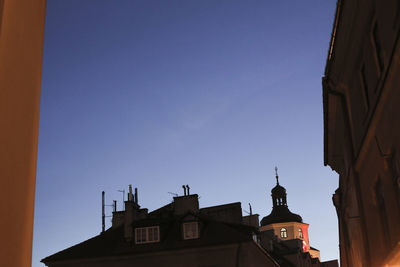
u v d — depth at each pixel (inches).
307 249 3641.7
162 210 1707.7
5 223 124.1
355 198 685.9
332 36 582.9
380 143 507.2
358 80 591.5
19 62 135.7
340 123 743.7
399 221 491.5
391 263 481.7
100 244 1434.5
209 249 1342.3
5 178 125.3
